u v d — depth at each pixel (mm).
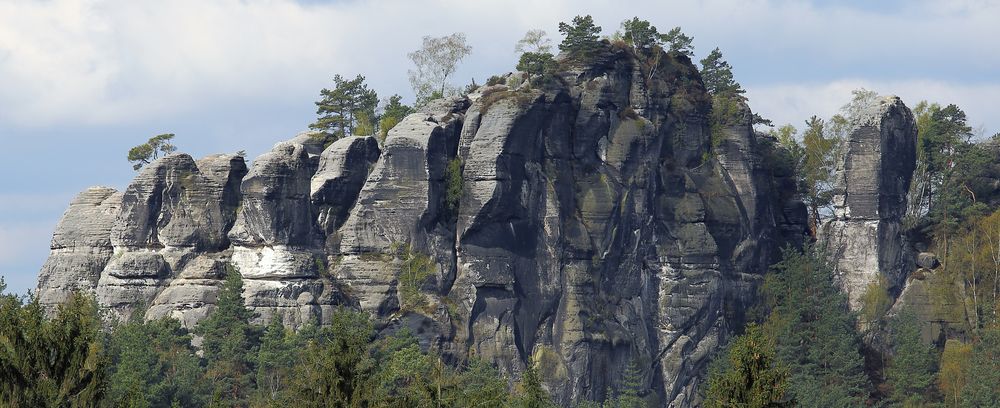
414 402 161750
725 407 148250
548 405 183750
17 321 149250
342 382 154500
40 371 148000
